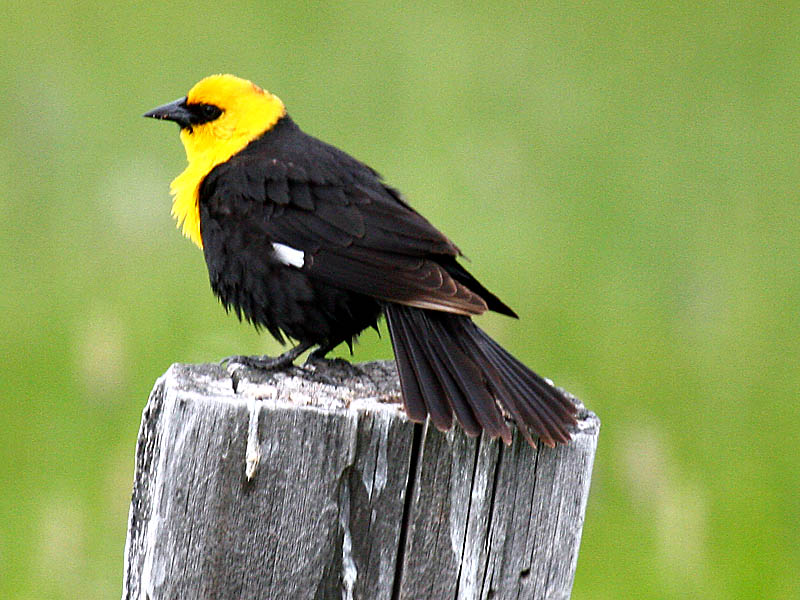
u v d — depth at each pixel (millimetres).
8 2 18562
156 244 13758
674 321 13188
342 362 7945
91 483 10867
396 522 6398
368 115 15812
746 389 12312
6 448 11336
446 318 7738
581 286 13617
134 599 6699
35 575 10164
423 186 14539
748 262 14047
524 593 6621
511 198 14703
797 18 19328
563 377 12359
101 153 15039
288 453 6242
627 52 18172
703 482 11398
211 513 6238
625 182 15320
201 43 17438
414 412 6355
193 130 9195
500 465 6504
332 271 8125
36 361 12320
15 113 15609
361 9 18766
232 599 6301
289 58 17047
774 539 10922
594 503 10898
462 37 17953
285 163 8570
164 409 6543
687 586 10312
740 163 15867
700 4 19781
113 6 18609
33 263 13398
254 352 11688
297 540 6305
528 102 16609
